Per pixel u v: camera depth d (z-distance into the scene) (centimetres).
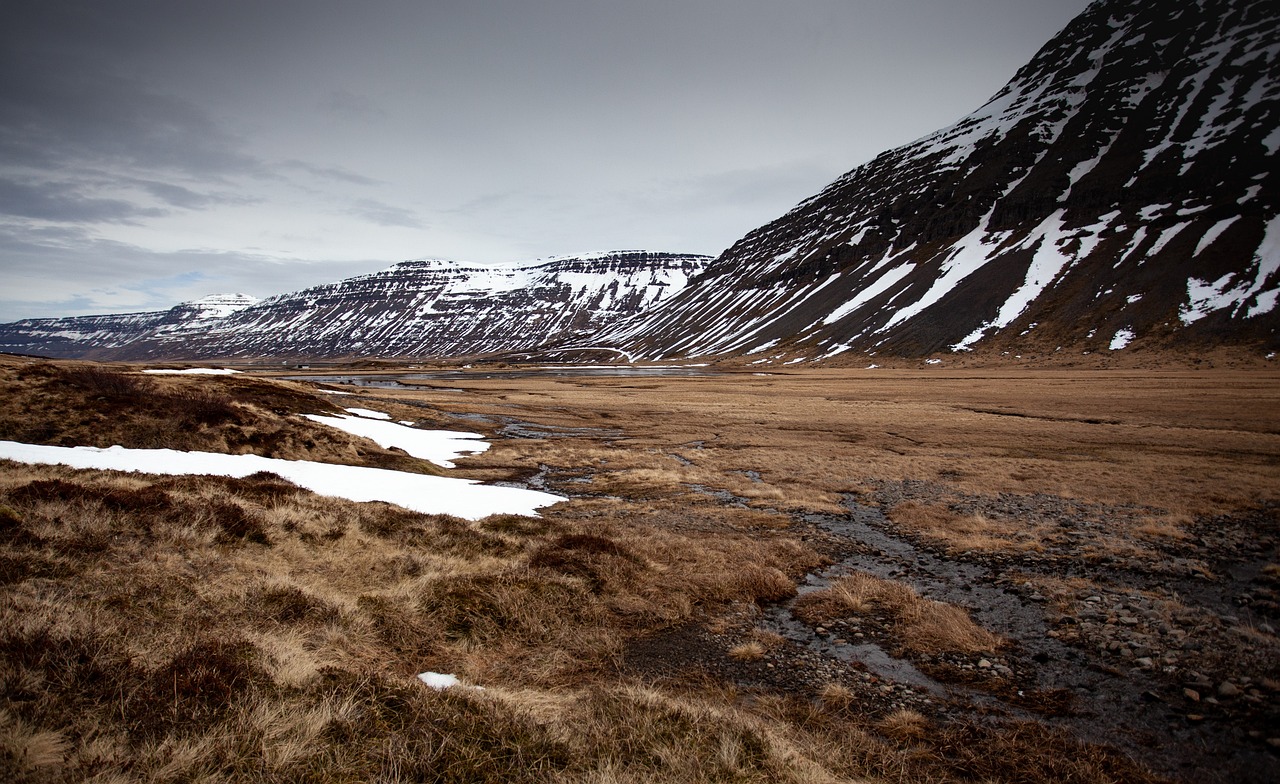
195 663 702
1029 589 1479
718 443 4475
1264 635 1144
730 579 1502
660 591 1409
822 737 812
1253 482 2569
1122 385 7150
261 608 997
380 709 701
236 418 3144
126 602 898
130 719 591
